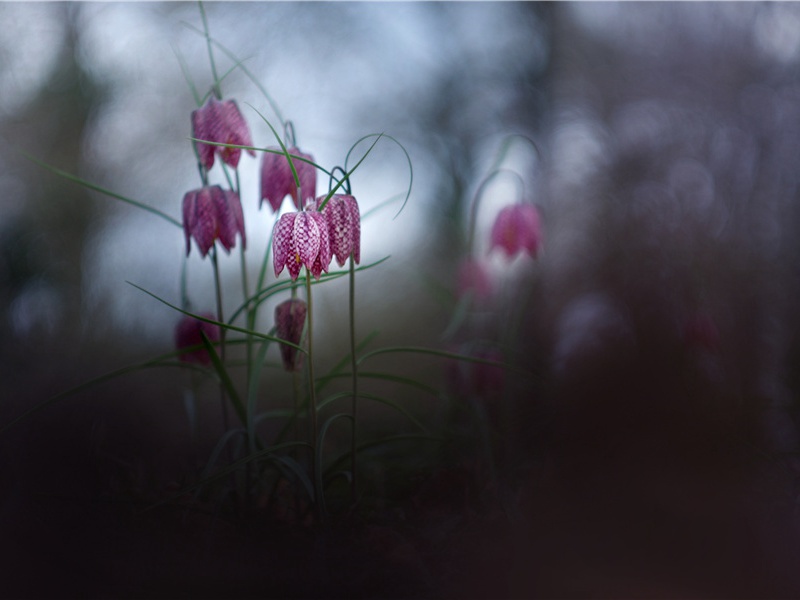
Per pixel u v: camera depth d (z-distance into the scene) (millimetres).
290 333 829
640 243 1328
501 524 796
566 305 1424
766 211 1254
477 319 1186
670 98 1422
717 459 894
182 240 1951
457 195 1839
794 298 1195
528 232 1014
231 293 1963
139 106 1997
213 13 1971
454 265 1953
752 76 1305
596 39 1584
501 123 1827
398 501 858
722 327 1169
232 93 1998
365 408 1315
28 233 1695
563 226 1548
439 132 1951
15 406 1101
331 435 1115
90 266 1831
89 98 1844
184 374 1155
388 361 1848
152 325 1888
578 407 973
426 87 1988
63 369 1378
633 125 1497
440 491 860
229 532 778
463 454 940
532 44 1749
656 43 1450
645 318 1160
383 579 730
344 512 808
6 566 731
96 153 1913
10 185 1796
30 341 1559
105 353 1607
